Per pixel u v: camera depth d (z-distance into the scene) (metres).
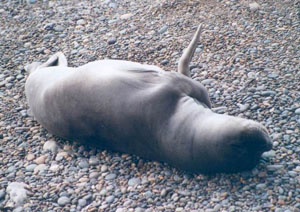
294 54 6.49
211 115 5.45
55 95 5.82
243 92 6.15
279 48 6.58
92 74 5.71
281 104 5.97
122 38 6.99
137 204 5.34
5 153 5.92
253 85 6.21
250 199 5.25
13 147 5.97
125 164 5.67
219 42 6.74
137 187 5.47
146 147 5.60
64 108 5.77
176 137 5.45
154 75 5.67
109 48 6.89
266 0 7.21
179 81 5.66
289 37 6.70
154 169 5.59
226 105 6.05
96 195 5.46
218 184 5.39
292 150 5.55
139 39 6.94
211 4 7.25
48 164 5.77
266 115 5.89
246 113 5.93
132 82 5.61
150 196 5.39
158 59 6.66
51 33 7.23
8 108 6.39
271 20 6.93
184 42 6.80
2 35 7.31
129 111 5.54
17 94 6.55
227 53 6.60
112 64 5.80
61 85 5.80
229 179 5.41
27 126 6.18
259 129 5.30
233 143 5.28
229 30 6.87
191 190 5.39
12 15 7.58
